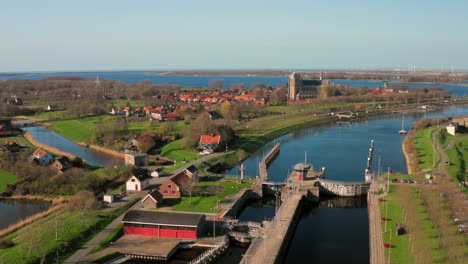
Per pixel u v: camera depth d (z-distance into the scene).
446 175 169.50
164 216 121.88
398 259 101.62
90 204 132.75
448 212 124.00
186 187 153.62
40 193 160.38
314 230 139.25
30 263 99.56
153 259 109.12
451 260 94.81
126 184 161.75
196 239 118.69
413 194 148.38
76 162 193.12
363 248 124.00
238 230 128.12
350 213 156.50
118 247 113.00
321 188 177.00
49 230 115.94
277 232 123.38
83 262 102.94
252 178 182.38
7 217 139.00
